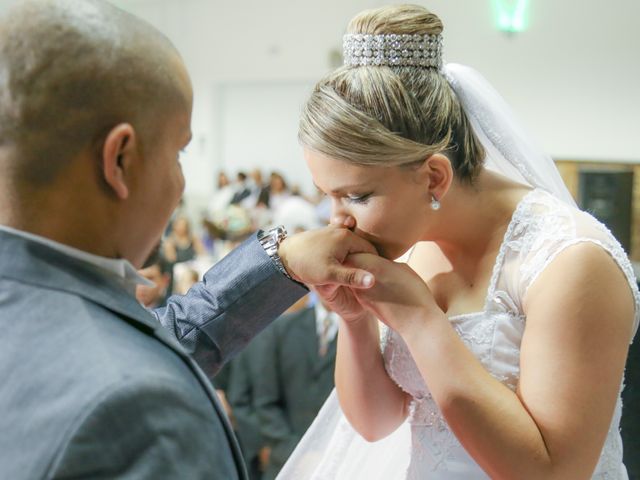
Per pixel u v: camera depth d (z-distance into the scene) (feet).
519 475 3.73
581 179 16.03
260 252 4.65
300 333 10.16
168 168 3.10
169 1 39.37
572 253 3.88
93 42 2.84
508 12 22.17
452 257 4.59
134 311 2.94
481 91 4.46
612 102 20.83
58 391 2.60
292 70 35.45
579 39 21.21
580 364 3.77
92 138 2.85
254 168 39.29
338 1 33.17
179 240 23.98
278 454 9.90
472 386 3.82
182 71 3.11
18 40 2.82
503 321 4.18
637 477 7.89
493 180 4.47
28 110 2.80
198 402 2.78
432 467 4.60
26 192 2.87
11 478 2.51
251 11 36.42
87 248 2.96
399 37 4.00
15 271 2.85
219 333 4.69
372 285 4.08
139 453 2.56
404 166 3.94
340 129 3.84
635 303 4.05
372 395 4.82
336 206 4.20
